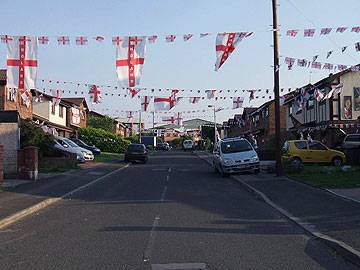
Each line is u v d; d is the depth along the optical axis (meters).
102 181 23.28
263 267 7.65
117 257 8.36
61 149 32.94
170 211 13.48
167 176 26.03
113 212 13.48
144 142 86.69
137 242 9.54
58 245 9.41
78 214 13.33
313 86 31.36
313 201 14.40
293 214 12.51
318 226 10.83
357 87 36.12
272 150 35.94
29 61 17.55
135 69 17.34
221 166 25.28
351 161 28.23
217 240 9.66
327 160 28.28
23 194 17.39
